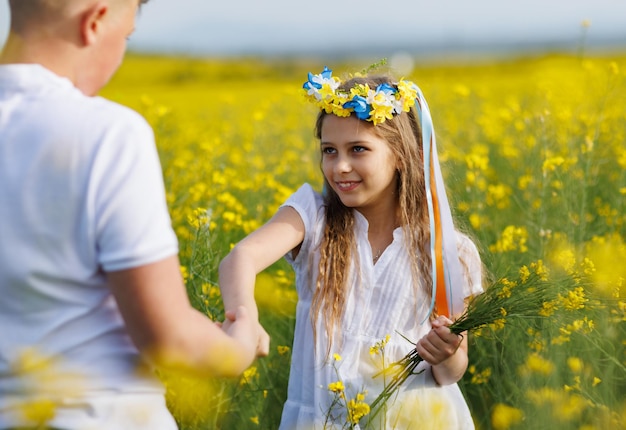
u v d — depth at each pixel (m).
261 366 3.39
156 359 1.62
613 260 2.72
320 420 2.55
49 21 1.64
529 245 4.29
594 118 6.04
